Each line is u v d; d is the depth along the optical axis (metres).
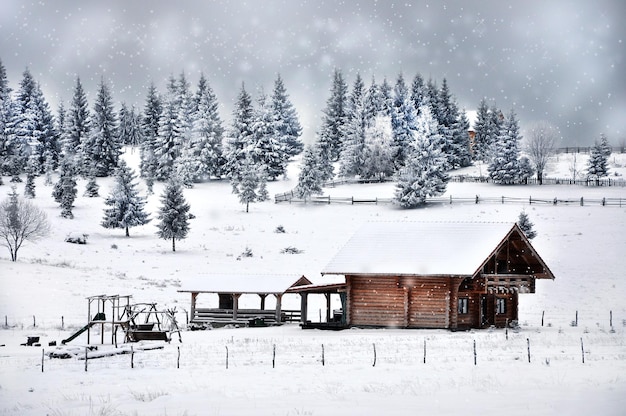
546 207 97.38
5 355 33.69
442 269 42.78
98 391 23.39
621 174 128.50
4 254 76.31
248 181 106.62
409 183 103.00
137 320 50.69
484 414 18.39
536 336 38.50
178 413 19.25
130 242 89.94
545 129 122.56
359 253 45.47
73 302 55.06
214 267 75.44
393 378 24.86
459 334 40.19
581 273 66.50
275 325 48.84
